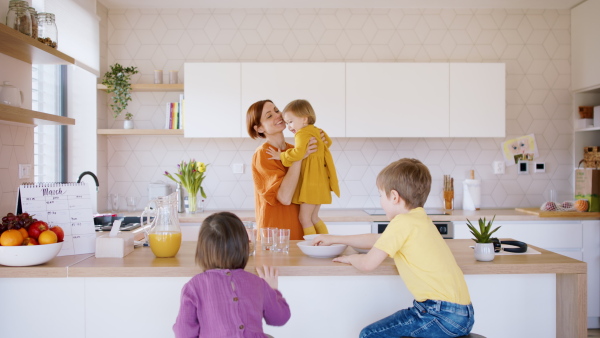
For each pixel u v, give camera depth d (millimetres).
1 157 2369
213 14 4090
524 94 4152
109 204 3973
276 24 4102
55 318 1828
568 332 1882
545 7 4117
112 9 4082
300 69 3732
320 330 1908
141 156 4105
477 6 4086
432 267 1589
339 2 3982
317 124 3740
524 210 3809
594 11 3832
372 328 1662
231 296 1373
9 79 2377
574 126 4148
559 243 3607
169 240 1902
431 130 3764
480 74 3779
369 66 3752
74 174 3754
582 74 3994
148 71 4086
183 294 1401
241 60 4098
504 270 1781
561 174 4180
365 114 3750
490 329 1977
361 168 4133
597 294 3637
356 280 1908
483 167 4164
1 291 1812
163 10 4090
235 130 3729
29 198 1968
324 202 2424
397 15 4117
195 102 3725
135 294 1844
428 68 3762
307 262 1806
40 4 3014
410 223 1624
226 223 1461
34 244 1763
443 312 1559
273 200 2322
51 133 3506
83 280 1833
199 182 3857
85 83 3799
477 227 3576
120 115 4098
